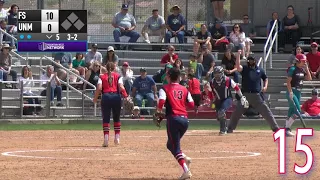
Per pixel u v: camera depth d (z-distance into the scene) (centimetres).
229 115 7225
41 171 3756
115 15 8969
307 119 7188
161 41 9050
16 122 7275
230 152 4691
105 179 3522
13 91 7588
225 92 5975
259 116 7300
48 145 5150
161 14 9556
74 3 9356
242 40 8444
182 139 5597
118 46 8950
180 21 8931
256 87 5919
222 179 3522
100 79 5034
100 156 4459
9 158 4316
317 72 7850
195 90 7294
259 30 9256
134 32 8950
